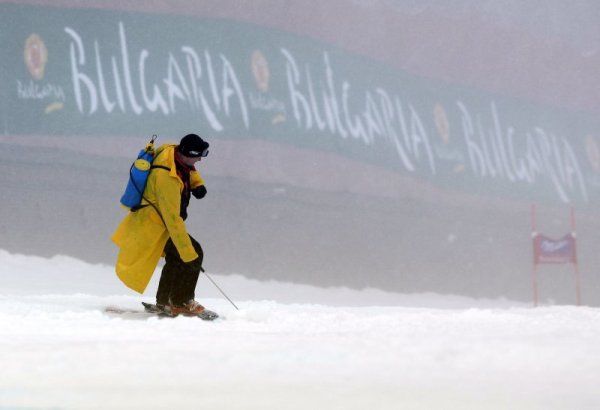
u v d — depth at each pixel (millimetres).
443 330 15820
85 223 72188
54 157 72375
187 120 79438
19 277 59906
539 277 104500
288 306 29422
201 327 17453
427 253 94188
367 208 90062
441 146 99375
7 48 72062
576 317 22609
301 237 84188
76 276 65312
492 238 101188
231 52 83062
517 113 108812
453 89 102438
